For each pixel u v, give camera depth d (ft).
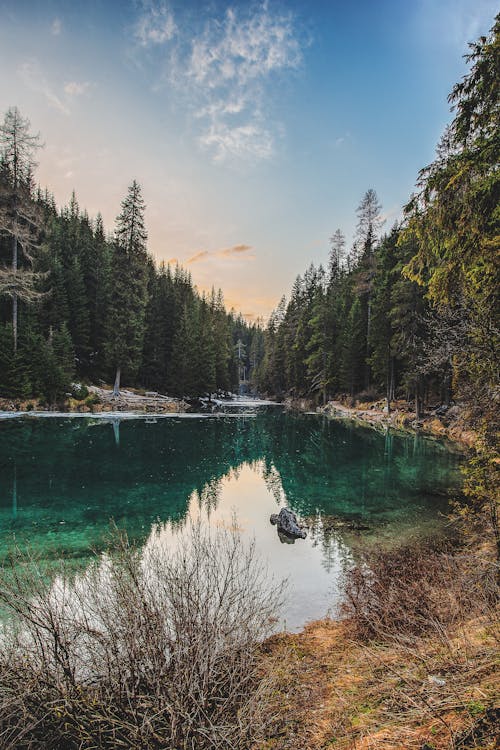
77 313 137.69
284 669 13.02
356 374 134.10
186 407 141.28
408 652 11.59
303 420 119.03
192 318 176.96
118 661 9.25
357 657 13.61
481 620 13.26
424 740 7.06
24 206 97.19
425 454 64.75
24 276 97.91
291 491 45.60
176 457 63.26
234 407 170.40
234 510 37.86
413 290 85.40
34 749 8.22
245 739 8.38
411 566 21.89
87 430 81.30
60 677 9.07
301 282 202.49
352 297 153.07
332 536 32.12
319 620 19.25
